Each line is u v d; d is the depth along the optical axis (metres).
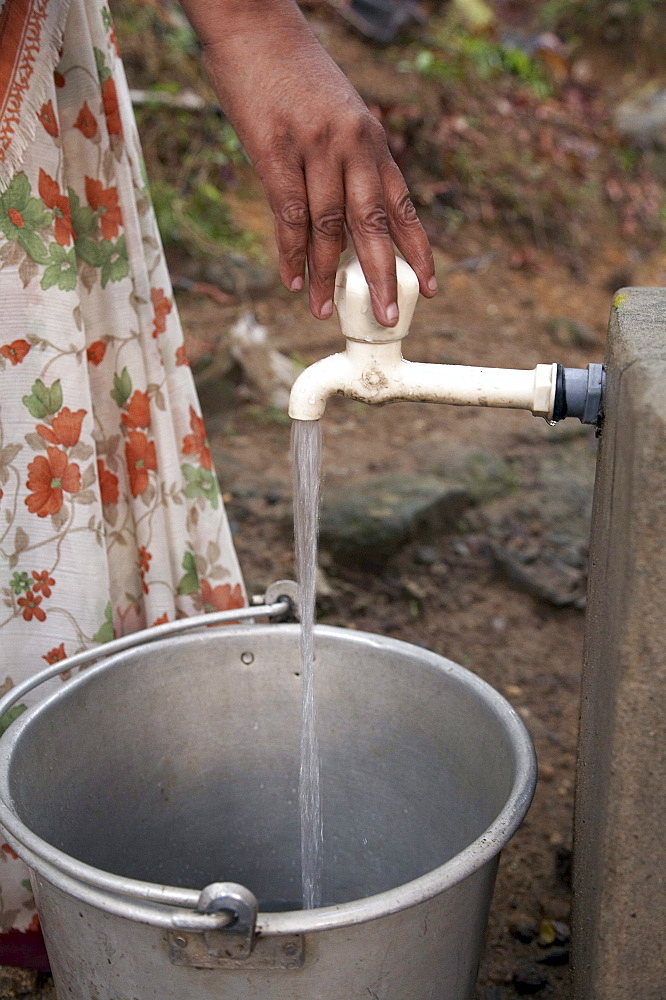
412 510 2.47
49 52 1.28
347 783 1.40
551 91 5.55
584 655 1.32
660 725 0.90
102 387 1.48
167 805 1.38
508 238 4.54
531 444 3.00
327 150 1.08
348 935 0.94
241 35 1.11
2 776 1.09
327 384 1.10
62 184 1.33
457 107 4.83
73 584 1.42
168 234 3.58
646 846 0.94
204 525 1.62
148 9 4.03
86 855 1.28
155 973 0.97
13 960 1.46
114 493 1.51
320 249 1.12
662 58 6.16
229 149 4.00
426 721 1.31
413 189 4.44
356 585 2.41
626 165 5.24
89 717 1.27
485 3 6.02
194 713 1.37
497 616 2.41
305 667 1.27
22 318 1.33
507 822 1.02
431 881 0.95
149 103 3.81
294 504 1.18
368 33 4.90
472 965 1.11
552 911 1.64
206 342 3.21
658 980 0.98
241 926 0.89
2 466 1.36
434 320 3.83
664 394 0.84
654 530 0.85
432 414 3.13
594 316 4.18
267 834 1.45
